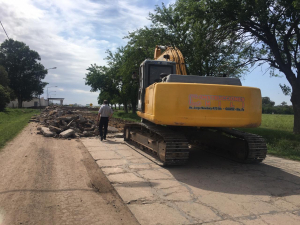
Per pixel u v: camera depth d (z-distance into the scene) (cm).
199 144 857
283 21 1280
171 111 511
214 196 396
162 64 716
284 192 420
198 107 514
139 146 796
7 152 700
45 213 327
